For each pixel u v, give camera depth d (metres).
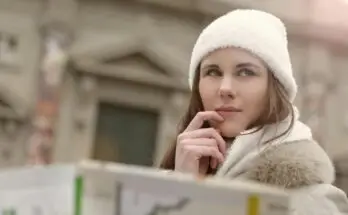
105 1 18.62
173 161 2.62
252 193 1.17
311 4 20.19
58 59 17.42
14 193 1.23
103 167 1.14
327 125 19.73
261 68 2.37
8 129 16.95
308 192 1.97
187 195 1.16
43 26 17.70
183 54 19.20
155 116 18.84
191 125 2.35
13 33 17.55
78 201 1.12
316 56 20.02
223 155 2.27
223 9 19.36
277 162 2.09
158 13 19.11
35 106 17.20
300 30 19.97
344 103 20.03
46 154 16.80
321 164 2.10
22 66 17.42
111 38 18.52
